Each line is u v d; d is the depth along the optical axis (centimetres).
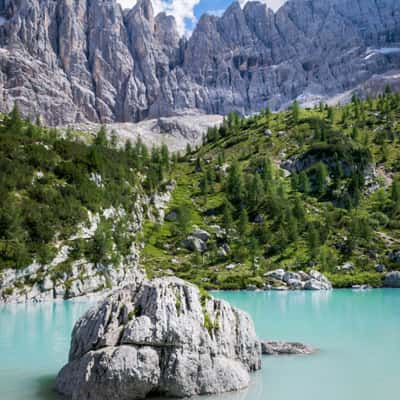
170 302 3131
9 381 3538
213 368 3122
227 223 16275
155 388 2942
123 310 3180
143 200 17550
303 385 3406
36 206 11356
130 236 13638
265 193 19362
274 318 6969
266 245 15550
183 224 16275
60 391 3120
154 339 2964
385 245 15500
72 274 10538
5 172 12062
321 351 4606
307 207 18712
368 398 3180
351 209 18300
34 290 9831
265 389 3269
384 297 10156
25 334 5650
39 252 10356
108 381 2827
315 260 14500
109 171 16000
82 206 12450
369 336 5450
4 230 10388
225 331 3366
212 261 14712
